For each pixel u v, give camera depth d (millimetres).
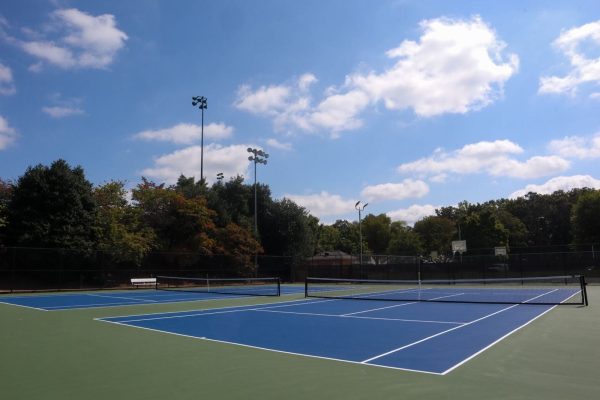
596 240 61844
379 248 107875
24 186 33750
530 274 40375
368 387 6633
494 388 6527
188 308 19031
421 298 24266
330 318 15320
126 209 39906
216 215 46969
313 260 56281
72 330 12773
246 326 13398
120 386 6801
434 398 6055
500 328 12664
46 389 6668
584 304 19047
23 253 30391
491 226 80688
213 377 7309
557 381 6910
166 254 38688
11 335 11938
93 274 33719
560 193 107125
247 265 43812
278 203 56562
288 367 7988
